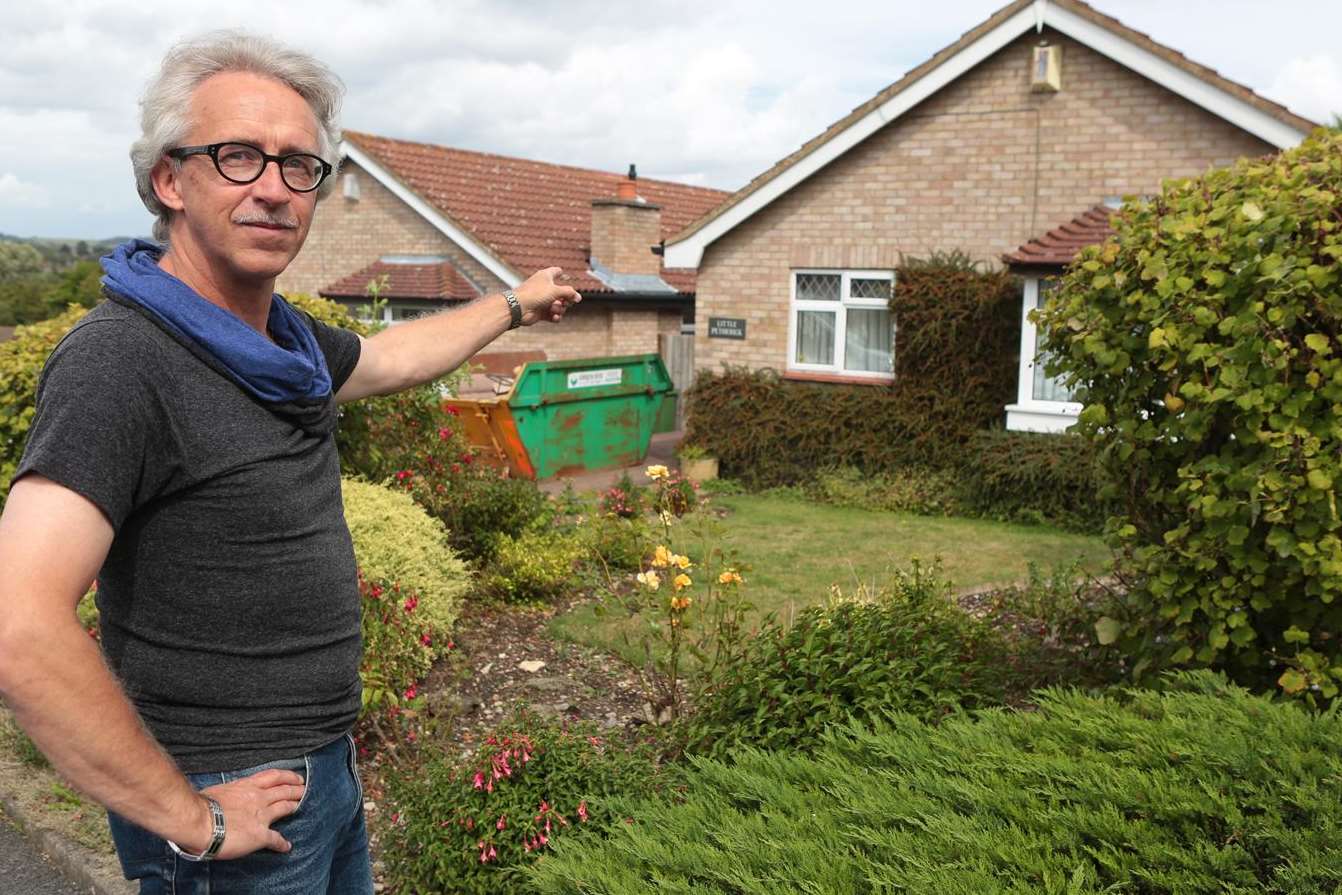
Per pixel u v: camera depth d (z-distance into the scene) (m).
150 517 1.80
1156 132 11.52
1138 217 4.35
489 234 17.70
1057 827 2.71
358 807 2.26
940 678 4.52
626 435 14.42
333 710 2.04
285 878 1.96
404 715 5.38
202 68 1.93
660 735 4.76
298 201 1.98
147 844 1.92
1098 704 3.42
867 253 13.20
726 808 3.11
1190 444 4.15
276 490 1.88
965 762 3.14
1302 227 3.89
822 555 9.29
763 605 7.52
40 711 1.56
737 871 2.65
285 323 2.16
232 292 1.98
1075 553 9.37
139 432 1.72
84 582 1.64
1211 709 3.29
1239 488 3.83
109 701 1.63
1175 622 4.20
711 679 4.80
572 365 13.36
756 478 13.13
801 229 13.60
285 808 1.90
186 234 1.96
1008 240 12.43
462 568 6.59
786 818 2.95
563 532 8.97
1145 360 4.15
